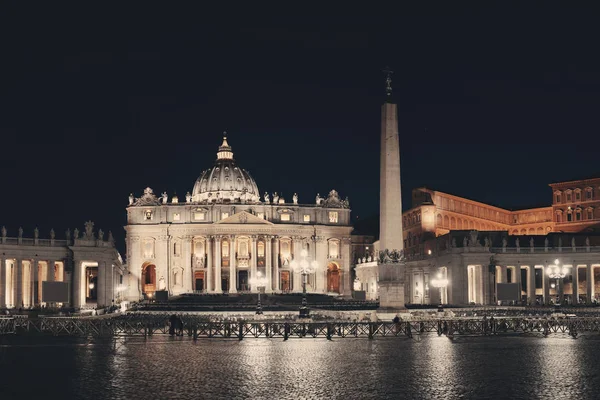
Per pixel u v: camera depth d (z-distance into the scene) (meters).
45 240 114.12
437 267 128.88
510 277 136.38
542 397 27.94
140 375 34.41
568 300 116.19
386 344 51.22
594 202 151.50
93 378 33.47
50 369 36.91
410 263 144.62
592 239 133.75
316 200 193.50
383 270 67.81
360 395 28.52
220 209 186.50
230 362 39.69
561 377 33.22
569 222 155.50
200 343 53.03
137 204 187.12
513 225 187.75
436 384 31.28
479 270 121.19
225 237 183.38
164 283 184.12
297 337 58.69
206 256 185.62
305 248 189.12
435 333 62.16
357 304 120.44
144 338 57.28
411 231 164.50
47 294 88.69
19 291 109.56
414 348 47.78
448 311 82.06
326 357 42.09
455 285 118.69
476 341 53.50
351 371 35.53
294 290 185.38
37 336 59.91
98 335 60.94
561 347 48.09
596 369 36.00
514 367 36.88
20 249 109.56
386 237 68.00
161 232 184.88
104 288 118.94
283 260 189.25
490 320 61.09
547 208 178.88
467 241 123.00
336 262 192.62
